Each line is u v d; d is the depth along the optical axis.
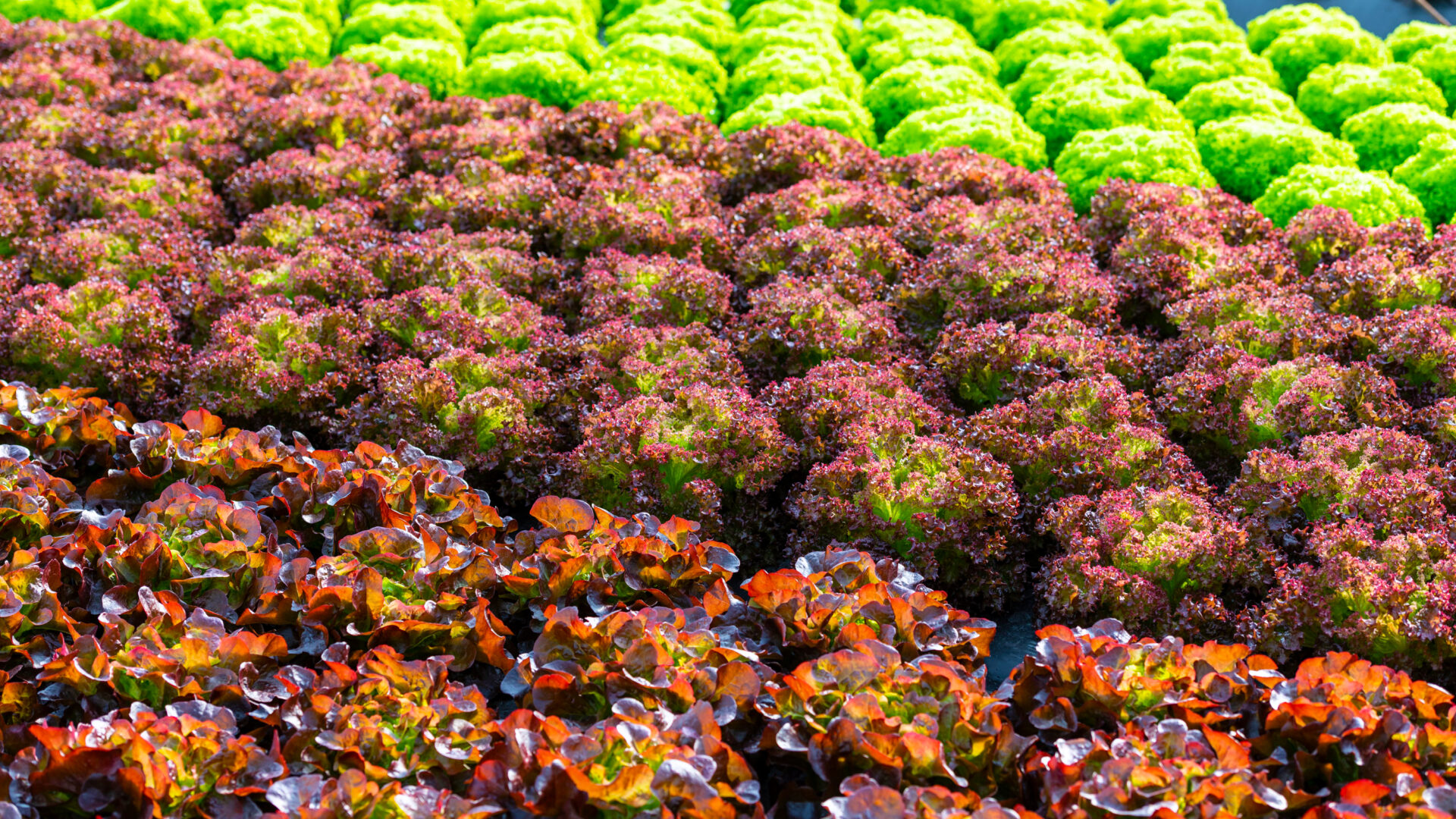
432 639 4.28
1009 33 11.70
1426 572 4.67
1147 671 4.00
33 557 4.35
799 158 8.36
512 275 6.98
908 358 6.41
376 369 6.21
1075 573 4.91
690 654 4.07
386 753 3.66
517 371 6.09
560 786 3.36
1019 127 9.34
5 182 7.88
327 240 7.39
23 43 10.42
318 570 4.42
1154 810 3.35
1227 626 4.85
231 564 4.47
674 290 6.69
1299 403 5.62
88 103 9.60
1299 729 3.74
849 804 3.35
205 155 8.45
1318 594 4.67
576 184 8.22
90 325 6.36
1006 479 5.34
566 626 4.03
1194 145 8.79
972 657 4.32
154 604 4.13
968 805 3.43
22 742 3.58
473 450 5.80
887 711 3.81
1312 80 9.98
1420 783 3.44
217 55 10.49
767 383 6.46
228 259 7.08
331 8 11.84
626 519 5.30
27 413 5.41
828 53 10.95
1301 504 5.30
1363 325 6.29
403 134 9.21
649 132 8.67
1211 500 5.52
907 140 9.35
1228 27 11.21
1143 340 6.83
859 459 5.38
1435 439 5.64
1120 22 11.88
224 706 3.84
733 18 12.55
